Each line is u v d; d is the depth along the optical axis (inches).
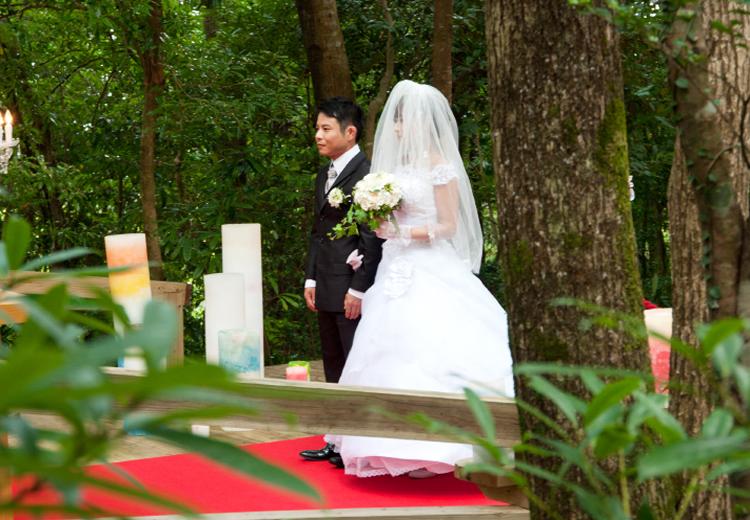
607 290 75.1
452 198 165.9
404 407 109.4
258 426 101.2
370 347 162.6
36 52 370.0
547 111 74.7
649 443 39.8
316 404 104.1
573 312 75.2
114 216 405.7
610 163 75.4
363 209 163.5
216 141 356.8
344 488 156.8
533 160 75.4
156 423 24.0
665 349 152.9
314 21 286.7
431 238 164.6
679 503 103.9
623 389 36.4
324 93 287.9
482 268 407.8
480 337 161.0
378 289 167.3
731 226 55.7
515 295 77.4
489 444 39.3
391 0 360.8
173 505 22.0
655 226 466.9
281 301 384.5
